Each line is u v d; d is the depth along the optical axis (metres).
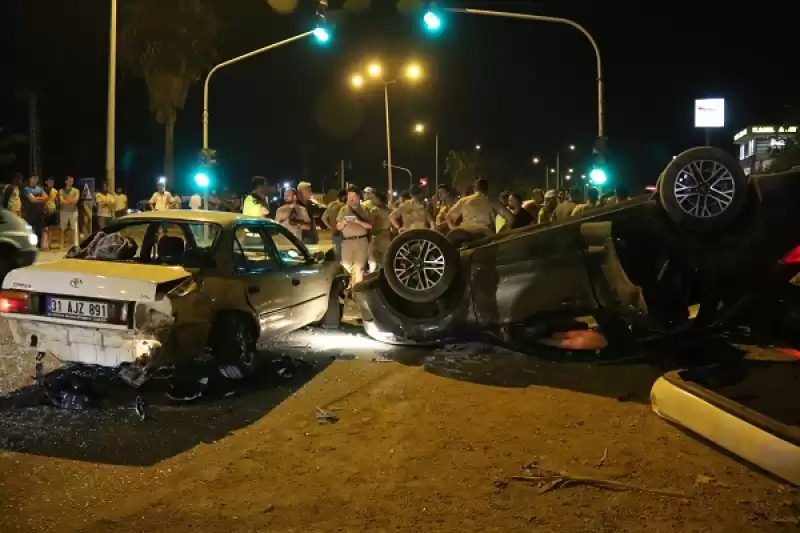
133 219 7.79
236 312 7.38
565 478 5.20
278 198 35.09
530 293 8.05
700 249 7.75
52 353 6.59
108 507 4.73
